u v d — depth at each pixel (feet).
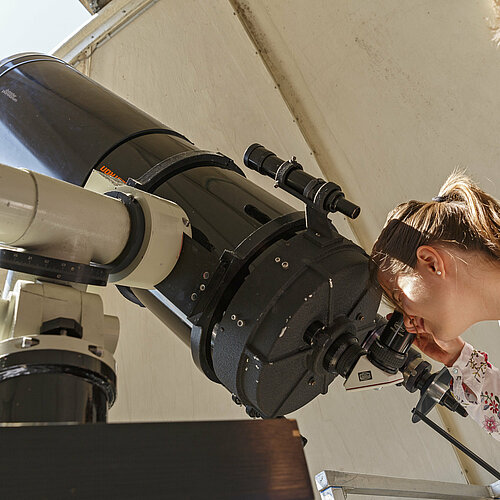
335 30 6.93
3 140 3.84
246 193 3.29
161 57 7.66
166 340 6.73
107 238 2.54
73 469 1.30
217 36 7.41
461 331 3.09
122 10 7.91
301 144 6.84
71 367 2.01
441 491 4.51
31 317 2.18
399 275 3.08
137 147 3.51
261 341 2.68
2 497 1.23
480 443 5.87
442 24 6.36
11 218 2.19
